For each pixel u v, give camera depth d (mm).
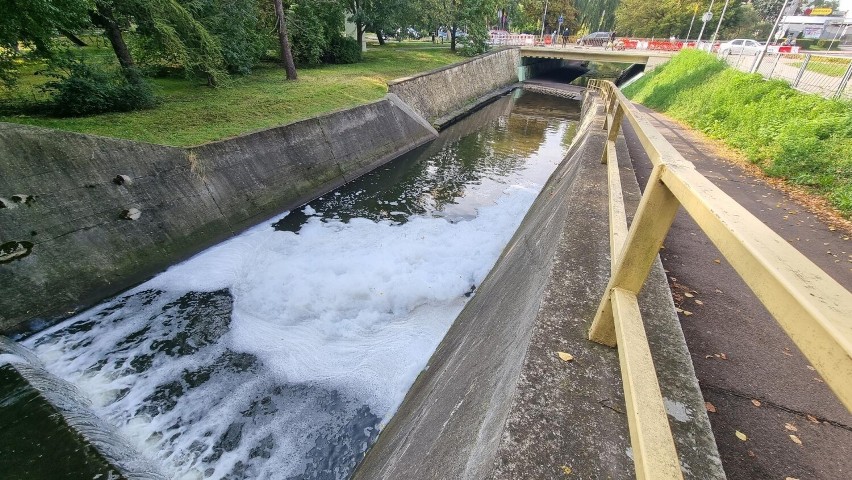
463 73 24469
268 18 16281
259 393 4910
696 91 12586
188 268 7391
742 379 2145
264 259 7648
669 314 2025
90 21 8656
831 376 500
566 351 1777
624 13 42938
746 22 42406
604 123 7766
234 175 8883
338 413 4641
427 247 8039
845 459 1710
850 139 5582
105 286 6480
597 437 1400
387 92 16188
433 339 5590
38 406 4004
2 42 6867
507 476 1277
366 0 20203
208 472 4062
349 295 6480
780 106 7691
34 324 5676
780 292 644
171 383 5055
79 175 6414
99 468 3480
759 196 5105
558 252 2734
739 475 1629
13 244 5633
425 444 2322
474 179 12867
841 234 4059
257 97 12180
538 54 34469
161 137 8344
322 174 11352
